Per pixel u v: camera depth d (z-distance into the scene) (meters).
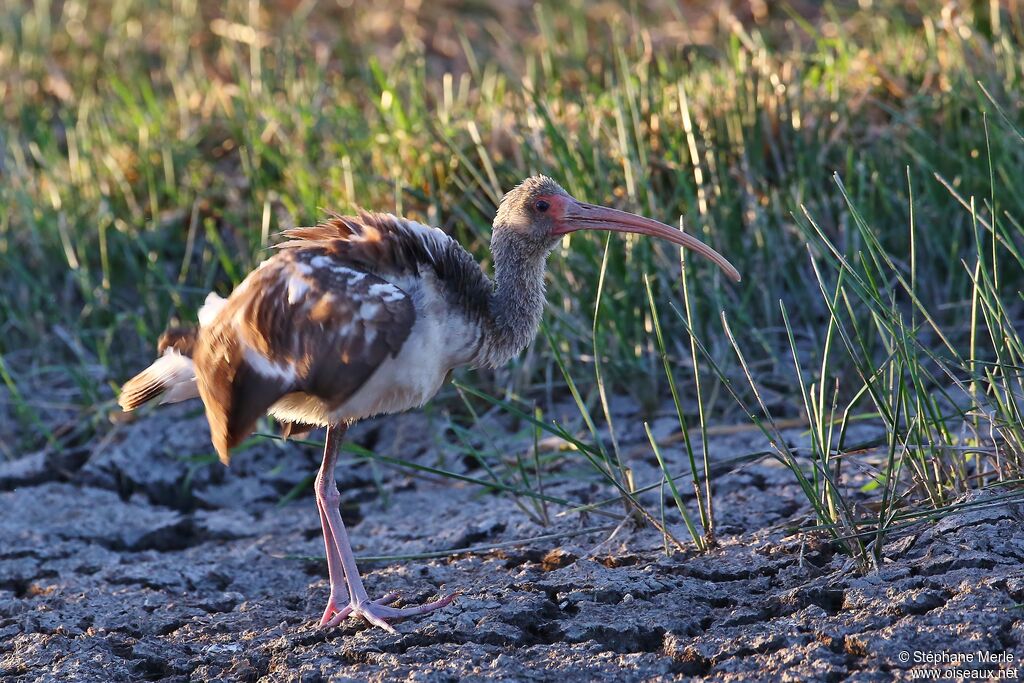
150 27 21.42
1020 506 7.73
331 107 15.90
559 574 8.19
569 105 14.05
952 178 12.24
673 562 8.26
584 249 11.84
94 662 7.51
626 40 18.20
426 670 6.86
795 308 12.24
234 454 11.88
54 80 19.33
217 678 7.25
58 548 10.13
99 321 13.90
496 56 18.08
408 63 17.55
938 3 15.48
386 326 7.62
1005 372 8.34
